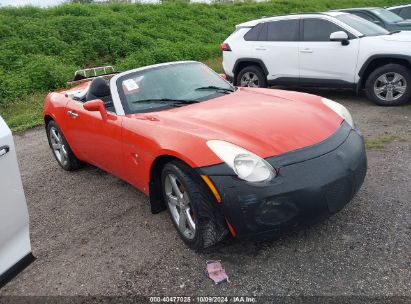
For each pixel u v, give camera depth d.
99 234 3.46
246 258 2.83
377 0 27.33
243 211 2.52
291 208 2.52
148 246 3.16
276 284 2.53
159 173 3.26
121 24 16.61
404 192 3.47
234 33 8.42
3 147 2.19
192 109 3.47
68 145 4.82
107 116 3.72
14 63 12.17
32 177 5.13
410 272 2.48
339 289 2.42
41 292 2.78
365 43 6.43
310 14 7.21
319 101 3.63
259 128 2.90
